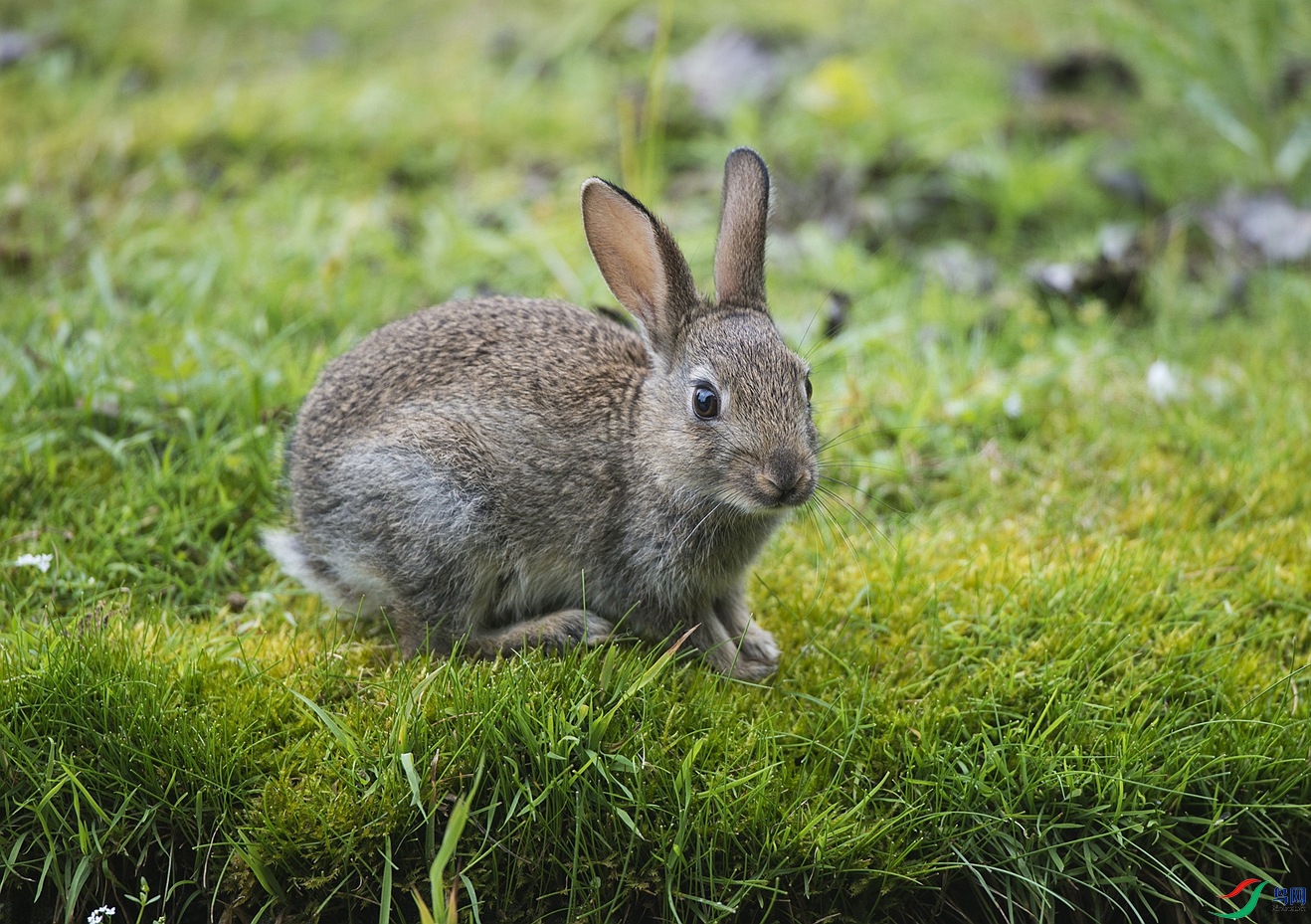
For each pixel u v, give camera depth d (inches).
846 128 611.8
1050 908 301.7
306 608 365.4
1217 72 601.3
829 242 542.9
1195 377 468.4
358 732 306.8
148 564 366.9
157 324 459.2
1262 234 569.3
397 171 600.1
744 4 743.7
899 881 299.0
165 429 411.2
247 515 391.2
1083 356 472.4
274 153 603.8
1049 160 587.2
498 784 291.6
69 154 588.4
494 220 563.8
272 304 475.8
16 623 322.0
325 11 791.1
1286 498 409.4
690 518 338.0
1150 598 362.0
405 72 699.4
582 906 290.7
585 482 342.6
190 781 297.1
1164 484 419.2
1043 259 551.8
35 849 296.2
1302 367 480.1
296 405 418.3
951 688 334.6
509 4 791.7
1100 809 304.5
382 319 485.4
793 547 394.6
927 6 753.0
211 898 294.4
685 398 334.6
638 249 348.8
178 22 762.8
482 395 343.9
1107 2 650.2
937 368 458.3
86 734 300.2
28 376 411.8
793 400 332.8
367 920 292.5
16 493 383.2
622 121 570.3
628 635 351.3
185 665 320.2
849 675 337.1
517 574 350.0
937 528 402.3
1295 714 331.9
